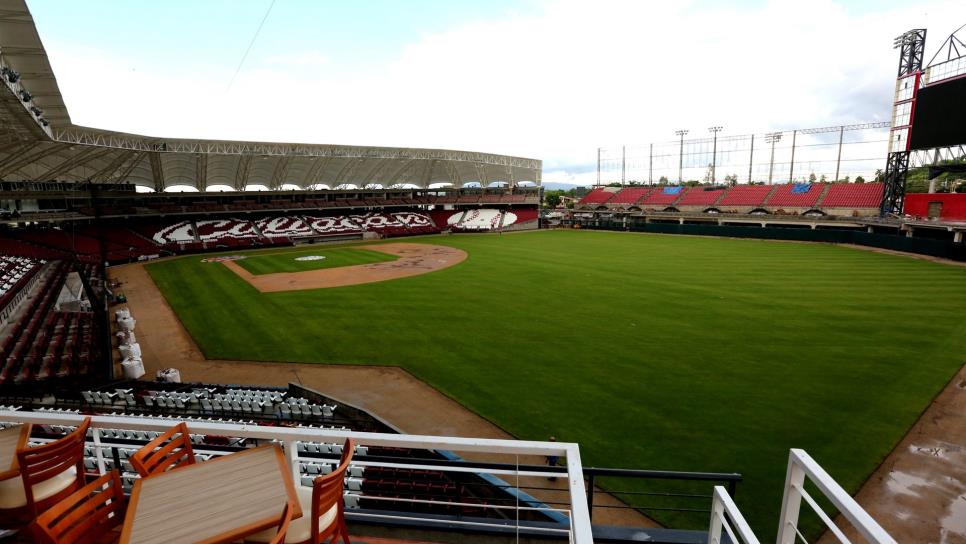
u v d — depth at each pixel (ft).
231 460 11.62
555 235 223.92
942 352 59.26
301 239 204.03
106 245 156.04
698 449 39.34
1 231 140.97
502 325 74.54
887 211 171.83
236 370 61.05
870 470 36.22
